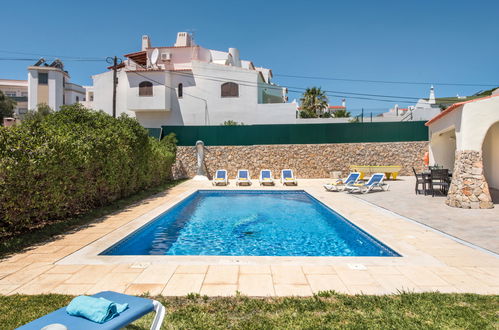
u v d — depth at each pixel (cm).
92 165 844
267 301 319
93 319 195
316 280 377
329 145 1867
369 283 367
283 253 588
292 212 989
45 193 649
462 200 867
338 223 820
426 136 1838
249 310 299
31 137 628
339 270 411
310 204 1132
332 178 1850
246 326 271
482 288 352
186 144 1923
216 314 292
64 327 180
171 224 832
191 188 1435
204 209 1042
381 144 1853
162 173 1603
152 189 1365
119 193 1080
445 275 393
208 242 664
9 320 276
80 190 788
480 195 855
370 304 309
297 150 1875
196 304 312
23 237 577
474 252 488
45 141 662
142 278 384
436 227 655
